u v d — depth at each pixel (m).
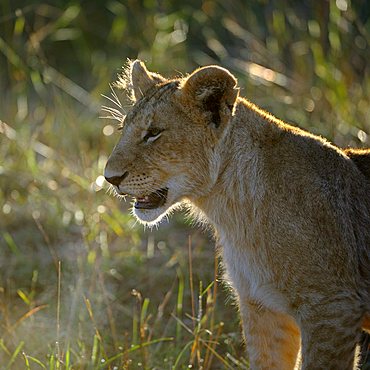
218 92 8.07
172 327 10.47
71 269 11.48
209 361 9.38
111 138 14.34
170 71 15.20
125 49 17.98
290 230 7.85
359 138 11.54
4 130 14.05
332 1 13.14
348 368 7.80
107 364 9.44
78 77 18.14
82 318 10.23
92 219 12.36
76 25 18.48
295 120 13.00
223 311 10.65
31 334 10.09
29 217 12.87
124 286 11.34
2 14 18.86
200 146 8.21
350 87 13.15
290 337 8.40
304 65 13.95
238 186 8.13
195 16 16.45
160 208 8.36
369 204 8.05
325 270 7.75
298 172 7.94
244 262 8.17
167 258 11.82
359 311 7.77
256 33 15.38
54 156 13.97
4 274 11.66
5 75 17.59
